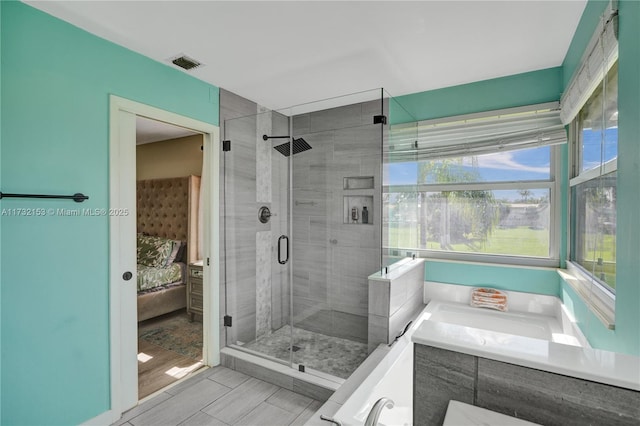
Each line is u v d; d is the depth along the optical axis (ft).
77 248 6.32
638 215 3.92
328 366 8.27
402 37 6.84
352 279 8.74
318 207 9.29
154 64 7.72
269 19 6.14
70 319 6.23
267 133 10.17
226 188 9.68
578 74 6.40
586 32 5.91
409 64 8.17
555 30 6.65
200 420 6.85
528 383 2.91
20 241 5.56
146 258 13.92
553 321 8.39
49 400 5.92
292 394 7.79
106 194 6.79
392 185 8.63
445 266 10.19
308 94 10.11
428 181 10.78
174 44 7.03
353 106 8.72
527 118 8.84
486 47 7.38
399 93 10.41
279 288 10.07
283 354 9.10
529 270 9.04
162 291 13.07
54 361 5.99
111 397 6.82
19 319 5.55
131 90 7.22
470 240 10.20
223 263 9.60
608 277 5.54
